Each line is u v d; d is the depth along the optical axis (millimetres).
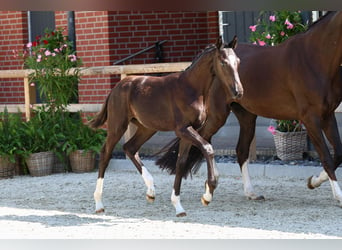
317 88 10727
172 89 10508
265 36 14453
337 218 10070
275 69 11188
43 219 10656
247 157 11961
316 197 11766
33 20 19906
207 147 10211
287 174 13641
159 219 10430
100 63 17531
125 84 11055
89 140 15516
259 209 10969
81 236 9352
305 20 14539
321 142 10828
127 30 17547
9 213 11227
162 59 17875
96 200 11148
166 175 14594
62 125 15750
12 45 20094
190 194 12484
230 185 13211
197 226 9812
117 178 14445
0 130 15336
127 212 11078
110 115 11141
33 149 15258
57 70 15820
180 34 18156
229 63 9711
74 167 15492
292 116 11273
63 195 12820
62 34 18391
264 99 11352
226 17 18297
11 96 20188
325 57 10703
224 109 11492
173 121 10484
